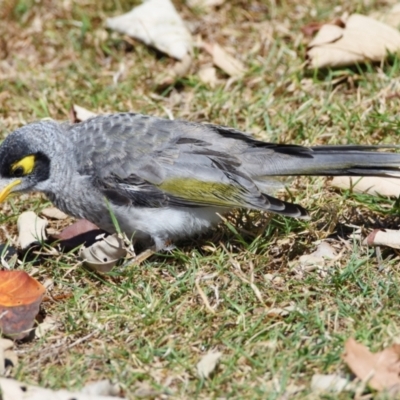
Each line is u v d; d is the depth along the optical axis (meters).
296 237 11.20
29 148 11.16
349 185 11.86
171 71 14.79
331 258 10.72
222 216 11.23
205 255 11.03
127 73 15.11
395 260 10.59
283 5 16.05
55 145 11.23
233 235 11.28
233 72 14.73
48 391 8.42
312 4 16.02
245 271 10.66
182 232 11.13
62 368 9.16
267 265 10.74
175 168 10.95
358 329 9.28
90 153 11.12
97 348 9.46
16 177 11.25
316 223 11.35
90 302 10.27
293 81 14.25
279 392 8.45
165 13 15.67
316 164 10.90
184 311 9.95
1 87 14.86
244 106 13.95
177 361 9.04
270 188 11.19
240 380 8.77
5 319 9.65
